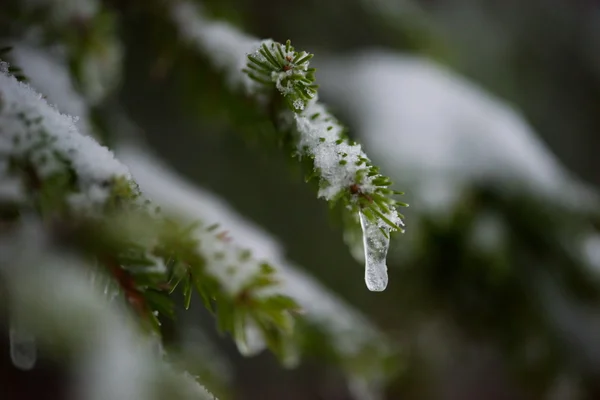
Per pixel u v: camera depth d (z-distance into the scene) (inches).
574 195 42.9
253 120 21.7
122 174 15.9
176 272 16.7
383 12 58.3
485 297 39.9
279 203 69.4
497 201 40.9
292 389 72.4
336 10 56.9
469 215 39.4
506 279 39.1
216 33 24.5
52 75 22.5
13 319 15.3
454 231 38.9
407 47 59.7
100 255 15.8
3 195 15.4
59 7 25.3
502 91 91.7
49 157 15.7
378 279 17.2
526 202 41.0
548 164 44.9
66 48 25.2
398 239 38.6
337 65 52.1
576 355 40.5
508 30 93.8
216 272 16.6
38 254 15.4
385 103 45.5
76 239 15.6
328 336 27.9
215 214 23.8
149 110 63.2
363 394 31.0
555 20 98.7
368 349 28.6
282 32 55.0
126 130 29.7
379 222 17.1
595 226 42.2
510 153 43.1
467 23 90.6
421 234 38.7
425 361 56.3
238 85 22.5
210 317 47.2
